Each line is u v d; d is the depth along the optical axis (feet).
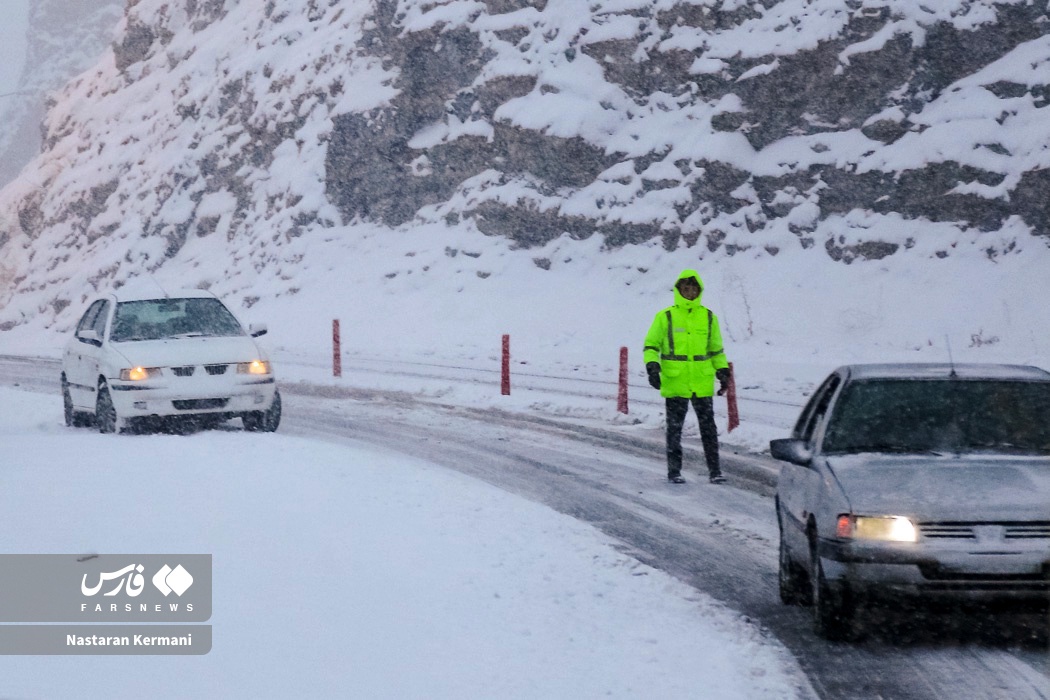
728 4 231.30
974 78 208.13
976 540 44.01
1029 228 189.26
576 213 223.71
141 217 314.14
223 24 374.43
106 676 37.35
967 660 44.55
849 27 214.69
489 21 249.55
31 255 362.33
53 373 195.21
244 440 91.04
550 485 82.89
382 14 268.00
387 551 56.65
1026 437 50.83
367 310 225.56
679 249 213.05
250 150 297.12
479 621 46.98
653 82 233.76
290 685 37.32
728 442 101.65
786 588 52.90
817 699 40.19
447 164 248.11
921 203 198.18
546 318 206.59
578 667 42.57
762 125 218.38
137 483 68.03
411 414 124.36
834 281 194.29
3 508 60.90
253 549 54.29
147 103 378.32
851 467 48.42
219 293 263.08
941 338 172.76
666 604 52.70
